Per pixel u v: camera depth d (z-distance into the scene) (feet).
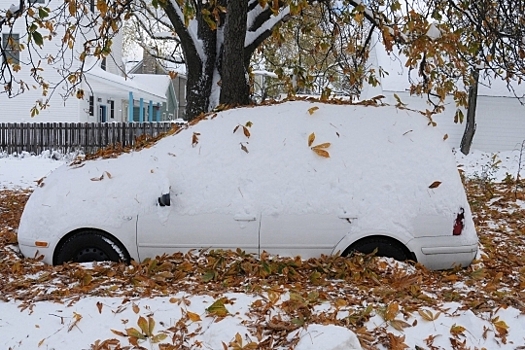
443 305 14.38
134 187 18.35
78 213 18.15
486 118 85.15
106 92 92.48
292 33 42.96
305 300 14.01
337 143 18.52
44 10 21.52
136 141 21.30
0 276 16.81
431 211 17.92
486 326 13.17
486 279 17.60
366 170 18.12
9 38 24.68
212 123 19.20
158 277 16.21
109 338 12.51
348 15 29.68
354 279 16.52
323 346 11.25
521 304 14.49
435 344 12.44
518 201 32.40
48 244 18.13
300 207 17.80
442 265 18.12
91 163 19.52
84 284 15.66
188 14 20.44
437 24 26.37
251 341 12.19
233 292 14.89
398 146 18.52
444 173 18.29
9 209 30.81
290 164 18.19
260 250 17.89
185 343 12.30
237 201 17.90
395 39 26.81
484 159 75.36
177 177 18.26
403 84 82.84
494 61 29.91
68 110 87.71
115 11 27.45
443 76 33.94
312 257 17.83
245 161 18.29
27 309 13.92
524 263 20.22
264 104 19.86
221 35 31.76
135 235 18.07
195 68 31.89
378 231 17.69
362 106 19.63
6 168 58.80
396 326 12.91
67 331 12.85
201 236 17.92
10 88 27.50
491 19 30.48
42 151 76.79
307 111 19.26
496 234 25.49
